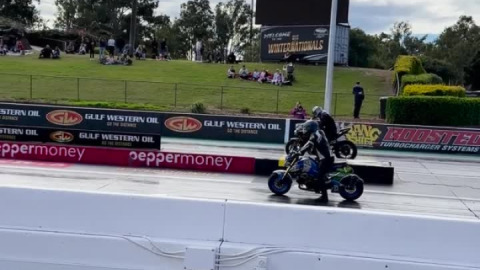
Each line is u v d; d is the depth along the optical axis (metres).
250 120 25.84
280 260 6.36
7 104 25.48
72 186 13.92
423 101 28.56
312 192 14.53
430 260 6.27
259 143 25.62
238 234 6.54
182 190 14.06
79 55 53.91
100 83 38.88
